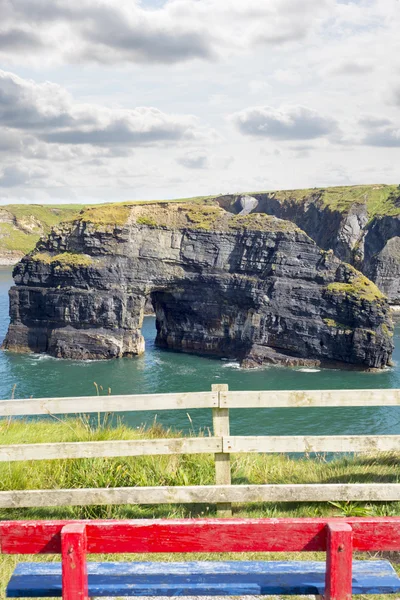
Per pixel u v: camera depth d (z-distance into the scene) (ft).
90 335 317.01
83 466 28.96
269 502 26.89
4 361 303.89
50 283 331.57
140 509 26.18
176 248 341.21
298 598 17.75
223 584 15.07
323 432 169.58
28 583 15.16
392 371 286.87
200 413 175.94
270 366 303.89
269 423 179.01
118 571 15.62
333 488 23.80
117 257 329.52
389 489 23.77
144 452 25.05
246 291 321.93
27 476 28.73
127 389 243.60
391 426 175.32
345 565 13.79
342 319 299.58
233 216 350.64
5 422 46.42
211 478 28.94
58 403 25.55
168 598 17.49
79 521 14.88
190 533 14.79
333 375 278.67
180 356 329.93
